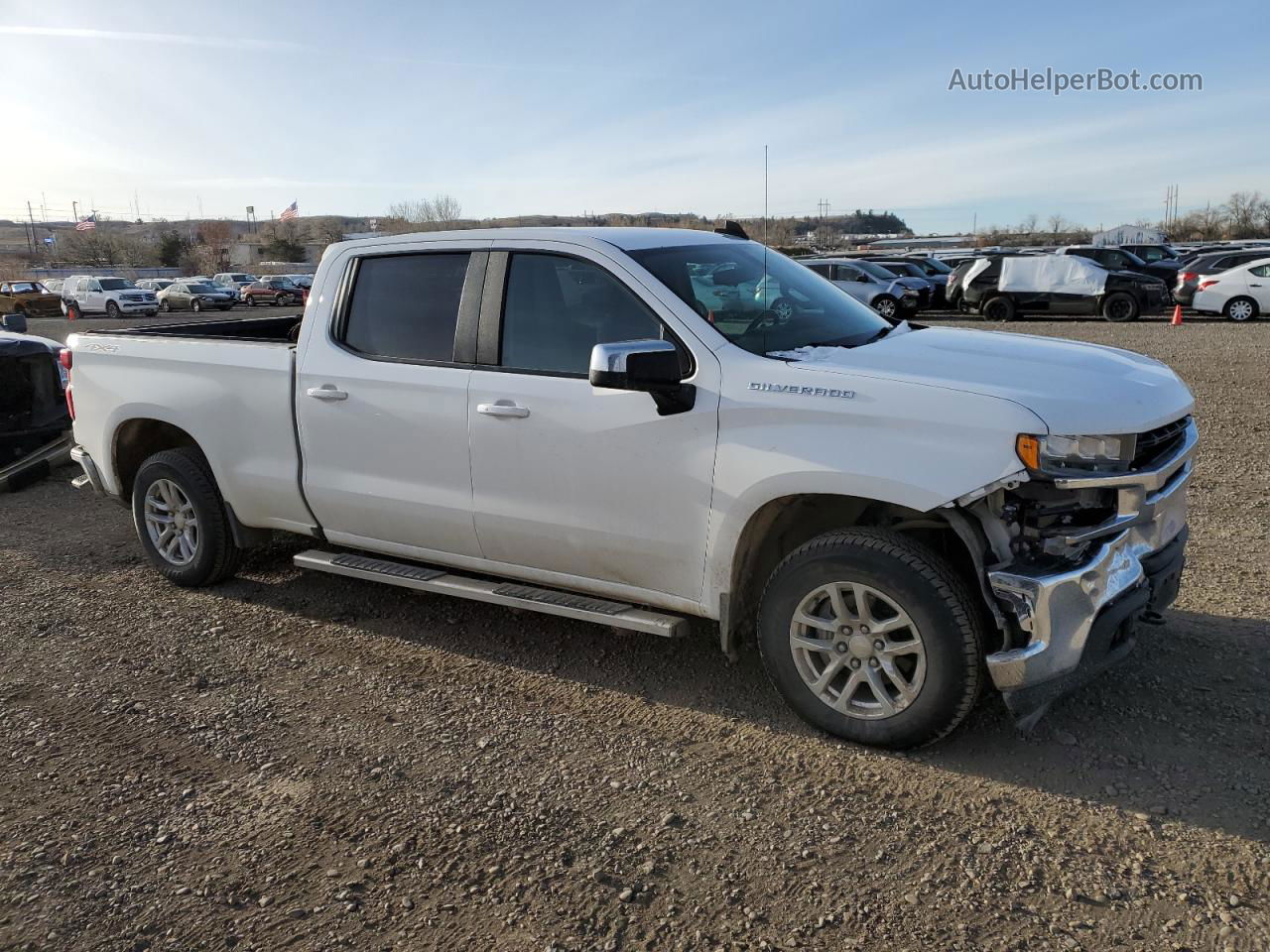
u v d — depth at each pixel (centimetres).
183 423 509
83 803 329
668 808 317
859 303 457
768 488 341
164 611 507
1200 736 346
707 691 399
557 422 386
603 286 388
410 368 428
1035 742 347
